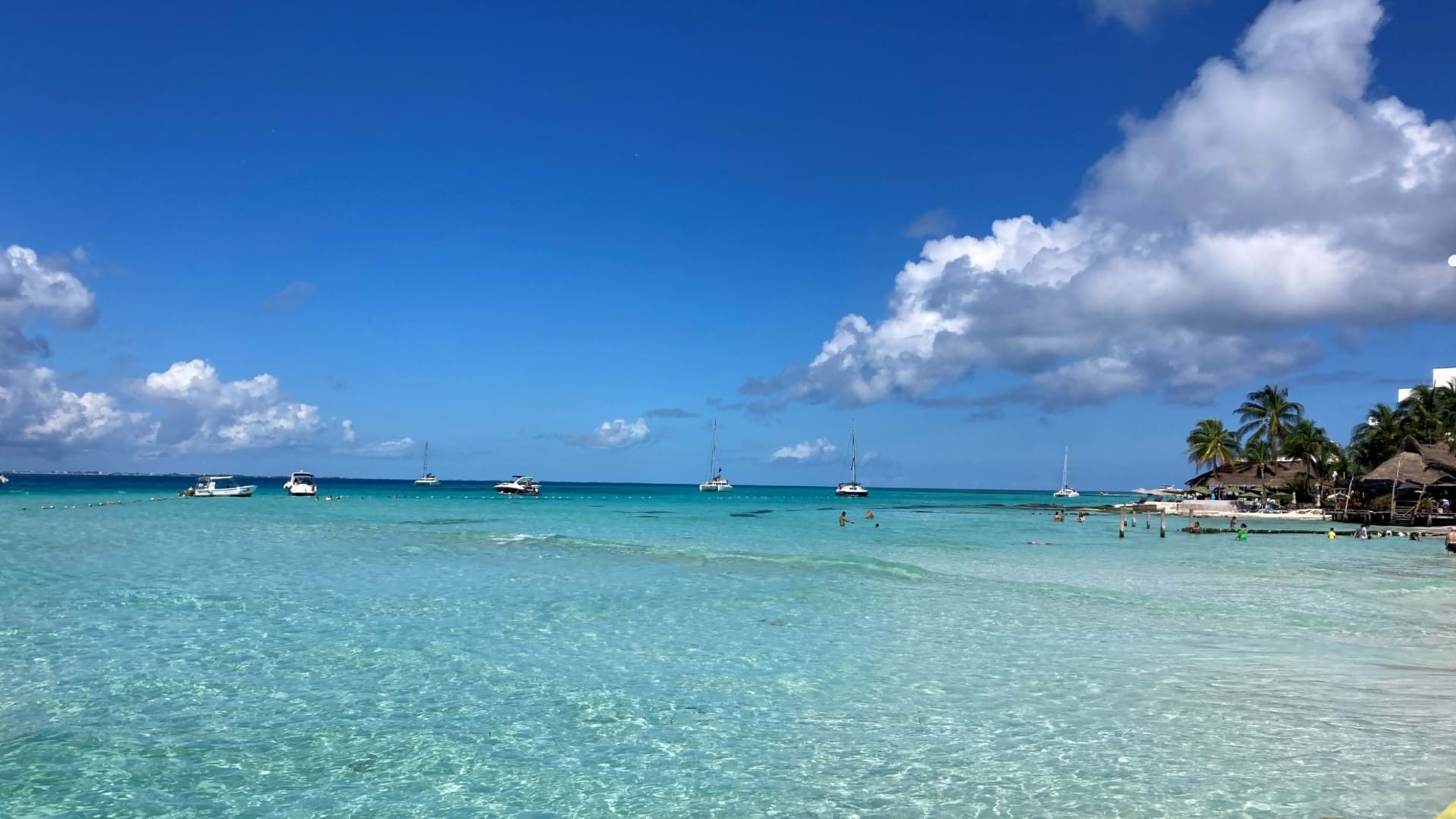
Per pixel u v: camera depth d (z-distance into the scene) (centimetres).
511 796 938
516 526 5728
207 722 1175
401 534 4559
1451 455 6525
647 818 881
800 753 1079
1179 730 1168
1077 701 1320
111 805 899
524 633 1800
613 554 3506
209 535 4306
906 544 4709
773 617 2044
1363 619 2120
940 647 1709
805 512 9769
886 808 905
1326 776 992
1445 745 1103
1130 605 2294
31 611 1980
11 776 977
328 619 1934
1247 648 1719
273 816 879
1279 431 9519
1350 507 7444
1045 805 910
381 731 1149
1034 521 7938
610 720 1207
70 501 8388
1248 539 5459
